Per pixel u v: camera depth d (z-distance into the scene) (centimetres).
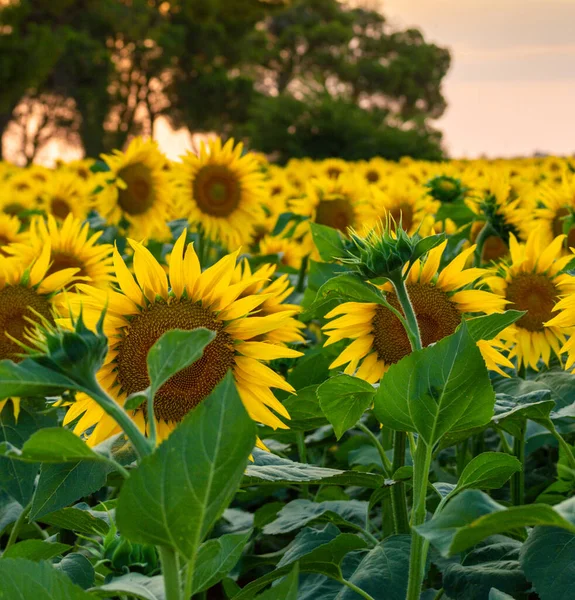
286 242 720
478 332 216
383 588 238
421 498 201
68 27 7031
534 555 211
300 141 3653
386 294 288
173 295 238
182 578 164
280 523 312
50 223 413
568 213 532
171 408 239
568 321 280
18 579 151
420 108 9519
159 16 7788
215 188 695
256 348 240
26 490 238
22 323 312
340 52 9131
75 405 227
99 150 7319
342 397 223
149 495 140
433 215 661
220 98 7788
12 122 7288
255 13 7906
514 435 303
